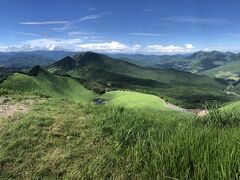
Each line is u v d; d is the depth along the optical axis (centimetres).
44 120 870
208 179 477
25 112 964
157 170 545
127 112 910
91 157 667
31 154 677
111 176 594
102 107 1063
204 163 506
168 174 533
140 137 704
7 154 674
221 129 734
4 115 929
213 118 860
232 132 659
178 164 540
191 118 910
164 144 610
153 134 718
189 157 539
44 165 634
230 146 538
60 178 596
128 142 707
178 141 588
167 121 862
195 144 562
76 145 725
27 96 1236
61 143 732
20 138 739
